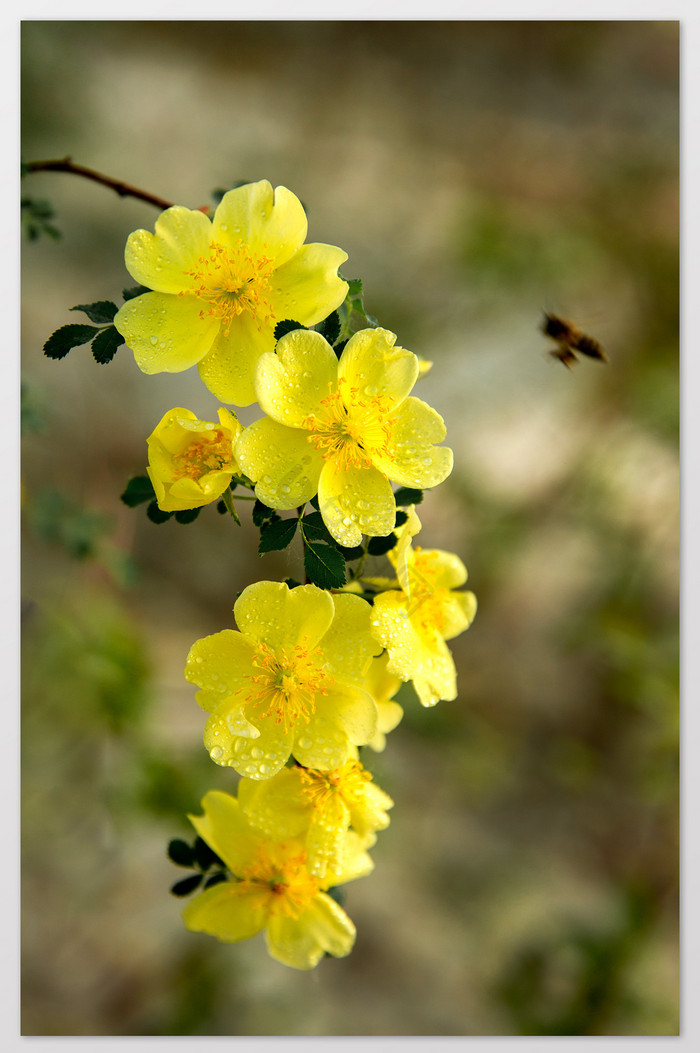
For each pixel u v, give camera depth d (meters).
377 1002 0.86
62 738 0.88
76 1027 0.81
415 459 0.47
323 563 0.47
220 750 0.47
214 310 0.48
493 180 1.33
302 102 1.37
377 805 0.48
